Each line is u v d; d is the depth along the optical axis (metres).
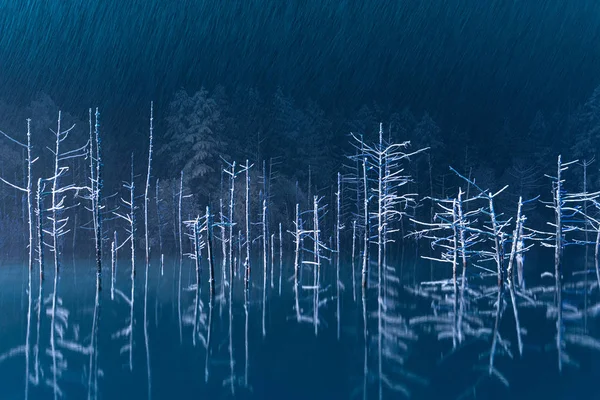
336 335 16.27
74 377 11.91
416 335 16.28
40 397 10.58
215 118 61.34
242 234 53.34
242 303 22.86
